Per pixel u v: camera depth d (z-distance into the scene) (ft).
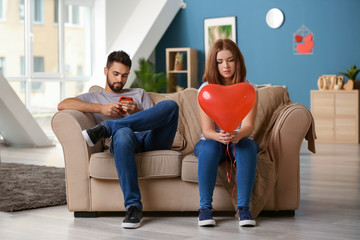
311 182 13.46
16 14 24.90
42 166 16.29
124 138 8.80
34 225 9.04
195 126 10.78
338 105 24.08
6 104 21.88
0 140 24.82
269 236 8.05
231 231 8.38
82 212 9.62
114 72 10.16
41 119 26.03
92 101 10.19
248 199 8.62
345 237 8.02
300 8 25.73
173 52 28.40
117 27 26.68
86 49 27.35
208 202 8.70
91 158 9.29
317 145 22.97
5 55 24.71
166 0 26.71
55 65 26.32
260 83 26.89
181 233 8.30
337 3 24.97
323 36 25.34
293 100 26.17
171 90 28.35
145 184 9.34
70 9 26.66
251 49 26.99
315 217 9.41
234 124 8.24
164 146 9.53
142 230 8.55
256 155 8.70
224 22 27.50
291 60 26.08
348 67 24.85
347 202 10.84
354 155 19.22
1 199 11.06
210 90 8.20
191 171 8.98
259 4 26.63
